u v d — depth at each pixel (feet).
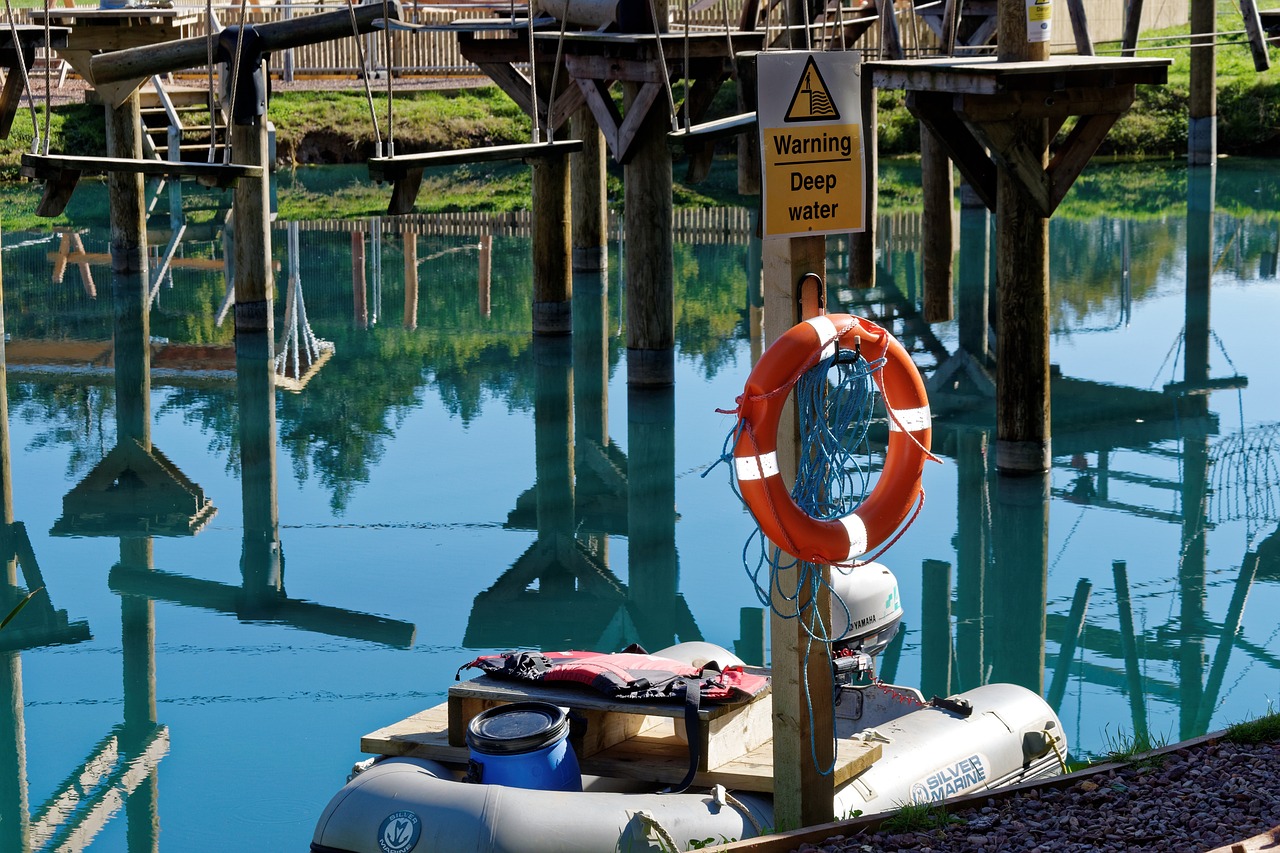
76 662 28.63
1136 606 30.42
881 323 54.75
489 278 65.82
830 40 56.90
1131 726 24.80
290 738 25.12
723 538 35.76
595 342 53.98
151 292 63.57
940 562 33.24
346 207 81.00
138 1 60.59
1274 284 59.82
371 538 35.86
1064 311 56.49
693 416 44.55
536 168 53.01
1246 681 26.63
